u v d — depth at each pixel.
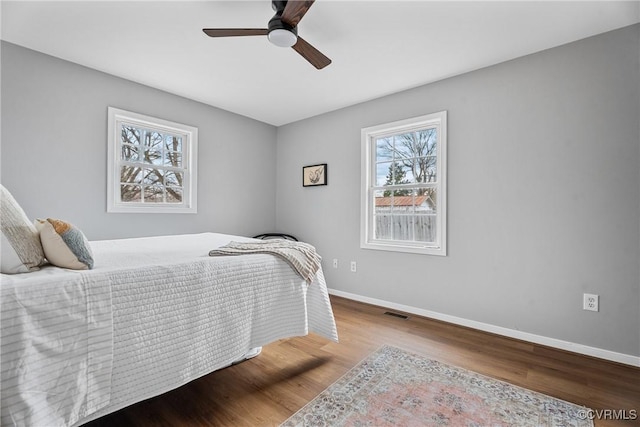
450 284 2.83
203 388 1.70
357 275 3.53
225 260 1.51
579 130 2.20
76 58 2.48
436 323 2.79
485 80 2.63
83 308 1.01
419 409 1.53
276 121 4.19
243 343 1.53
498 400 1.61
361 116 3.49
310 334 2.49
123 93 2.84
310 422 1.43
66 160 2.52
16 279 0.93
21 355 0.88
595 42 2.15
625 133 2.04
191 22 2.03
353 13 1.93
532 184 2.40
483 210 2.64
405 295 3.13
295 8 1.57
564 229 2.26
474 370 1.93
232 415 1.47
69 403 0.96
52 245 1.17
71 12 1.92
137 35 2.17
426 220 3.07
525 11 1.90
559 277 2.29
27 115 2.33
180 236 2.64
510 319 2.50
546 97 2.33
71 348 0.98
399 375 1.85
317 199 3.92
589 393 1.69
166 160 3.23
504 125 2.53
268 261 1.70
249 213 4.02
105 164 2.73
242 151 3.93
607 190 2.10
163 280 1.24
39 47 2.32
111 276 1.11
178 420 1.44
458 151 2.78
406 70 2.70
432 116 2.93
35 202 2.37
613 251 2.09
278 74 2.78
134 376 1.13
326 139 3.83
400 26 2.07
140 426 1.39
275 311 1.71
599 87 2.13
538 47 2.31
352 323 2.77
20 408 0.87
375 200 3.45
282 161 4.35
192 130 3.38
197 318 1.34
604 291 2.12
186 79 2.88
